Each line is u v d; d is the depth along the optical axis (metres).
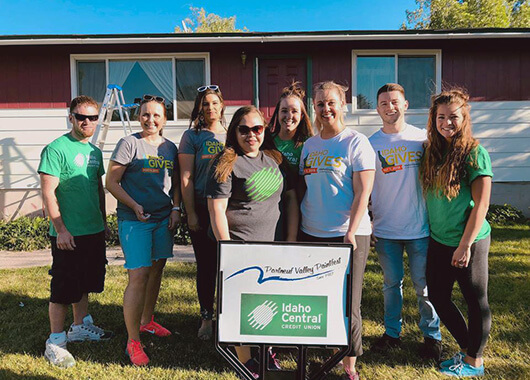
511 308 3.69
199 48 8.25
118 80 8.38
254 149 2.57
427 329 3.02
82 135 3.19
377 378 2.74
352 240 2.52
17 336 3.37
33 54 8.13
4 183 8.25
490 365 2.82
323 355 3.09
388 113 3.02
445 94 2.68
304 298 2.03
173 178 3.40
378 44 8.20
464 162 2.63
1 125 8.21
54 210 2.97
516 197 8.41
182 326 3.62
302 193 2.90
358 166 2.58
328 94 2.67
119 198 3.01
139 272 2.97
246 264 2.02
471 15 27.03
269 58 8.30
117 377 2.76
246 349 2.61
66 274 3.02
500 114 8.30
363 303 4.00
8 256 6.38
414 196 2.94
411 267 3.02
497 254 5.48
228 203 2.57
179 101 8.45
